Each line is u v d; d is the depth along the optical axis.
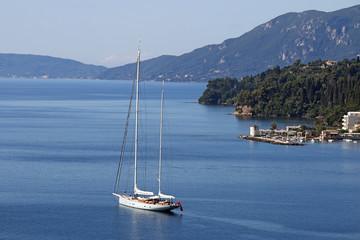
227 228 154.12
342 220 164.00
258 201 183.12
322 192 199.25
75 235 146.88
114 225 154.12
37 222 156.50
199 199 183.62
